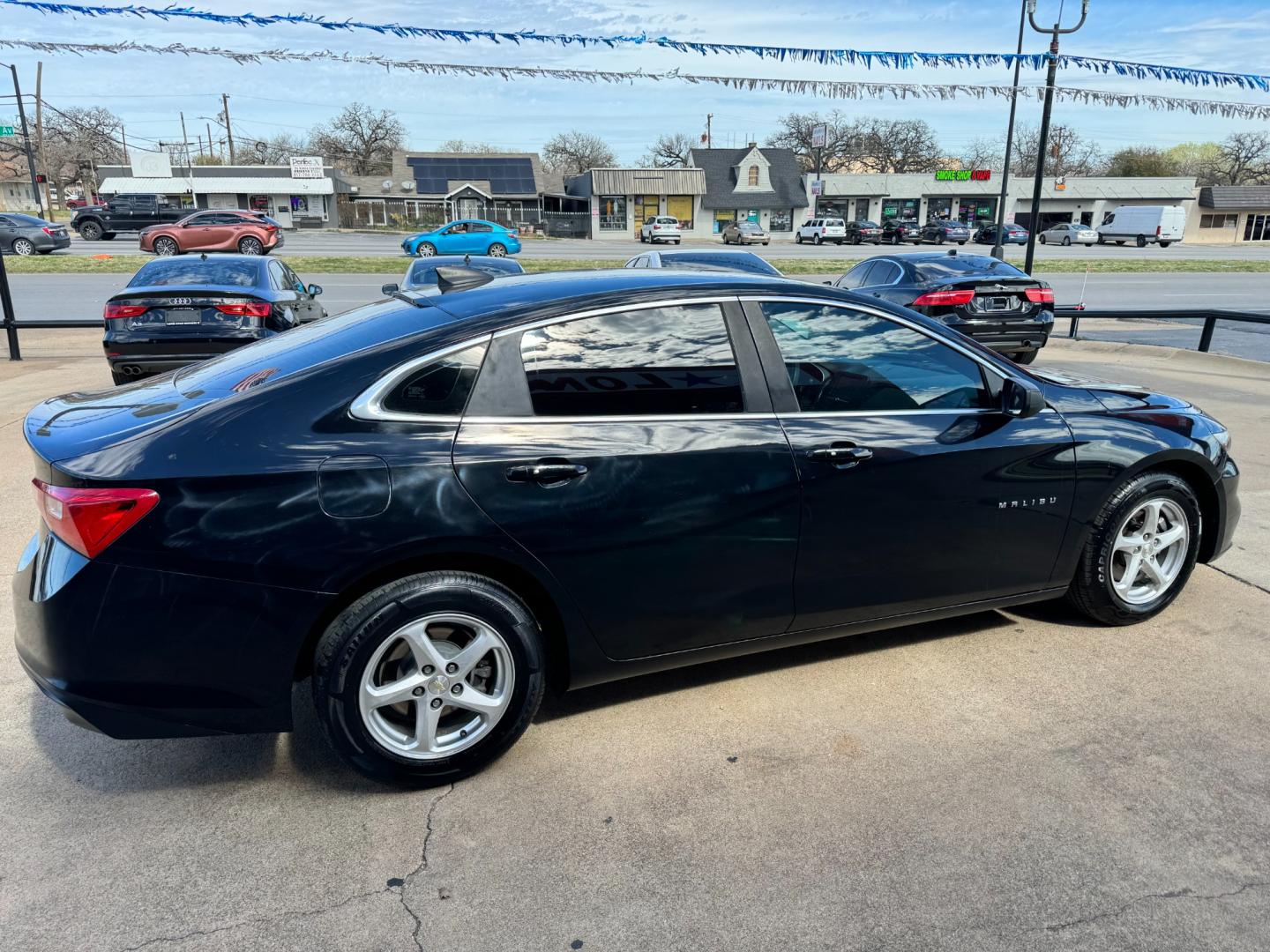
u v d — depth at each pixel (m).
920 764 2.88
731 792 2.75
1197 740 3.01
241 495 2.43
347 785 2.80
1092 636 3.77
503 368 2.72
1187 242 64.75
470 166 64.56
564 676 2.95
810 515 3.03
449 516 2.57
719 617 3.03
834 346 3.13
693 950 2.15
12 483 5.73
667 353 2.90
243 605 2.46
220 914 2.26
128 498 2.37
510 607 2.71
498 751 2.82
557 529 2.70
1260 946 2.15
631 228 62.28
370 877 2.39
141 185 55.34
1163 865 2.43
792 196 64.06
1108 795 2.72
